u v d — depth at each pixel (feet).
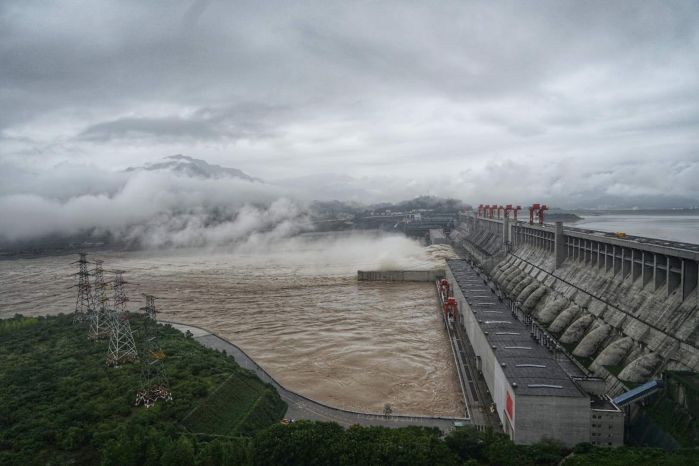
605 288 570.05
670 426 332.19
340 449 301.22
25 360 524.93
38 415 381.40
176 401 394.52
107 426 356.18
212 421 385.50
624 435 361.71
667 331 426.10
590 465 283.38
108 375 463.01
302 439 309.22
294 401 456.04
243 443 318.24
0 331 653.71
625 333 481.87
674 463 275.39
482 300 624.59
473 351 559.38
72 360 513.45
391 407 444.14
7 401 409.28
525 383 352.90
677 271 449.89
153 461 308.40
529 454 306.55
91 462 324.60
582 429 328.90
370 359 575.79
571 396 329.93
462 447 312.71
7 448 341.00
